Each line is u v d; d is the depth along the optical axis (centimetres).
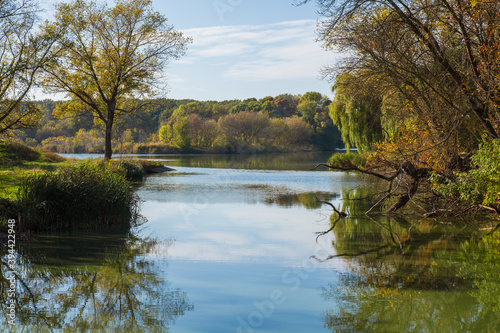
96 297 612
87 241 943
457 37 1159
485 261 793
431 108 1193
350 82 1332
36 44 1525
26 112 1641
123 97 2986
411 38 1190
